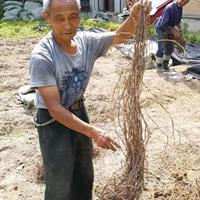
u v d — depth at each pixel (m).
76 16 2.40
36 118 2.71
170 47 7.41
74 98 2.66
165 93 6.38
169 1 8.48
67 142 2.67
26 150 4.74
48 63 2.41
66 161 2.68
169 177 3.93
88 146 2.92
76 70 2.56
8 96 6.68
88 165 3.02
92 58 2.71
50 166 2.69
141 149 2.74
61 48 2.50
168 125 5.17
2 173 4.27
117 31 2.72
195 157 4.30
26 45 10.84
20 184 4.05
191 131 4.96
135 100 2.66
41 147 2.72
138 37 2.57
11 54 9.77
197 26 11.48
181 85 6.78
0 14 16.42
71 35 2.44
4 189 3.98
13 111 6.00
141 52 2.58
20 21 15.01
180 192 3.53
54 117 2.44
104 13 15.44
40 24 14.05
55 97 2.43
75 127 2.44
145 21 2.55
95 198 3.63
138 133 2.71
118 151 4.47
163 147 4.53
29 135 5.20
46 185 2.79
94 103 6.06
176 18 7.23
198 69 7.32
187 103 6.00
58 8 2.35
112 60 8.82
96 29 11.66
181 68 7.82
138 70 2.60
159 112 5.66
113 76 7.54
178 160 4.24
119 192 2.81
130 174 2.75
